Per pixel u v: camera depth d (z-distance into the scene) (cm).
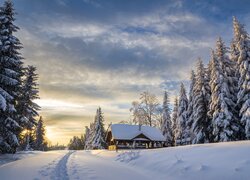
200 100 3516
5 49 2269
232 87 3155
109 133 5097
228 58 3284
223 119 2952
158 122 5700
